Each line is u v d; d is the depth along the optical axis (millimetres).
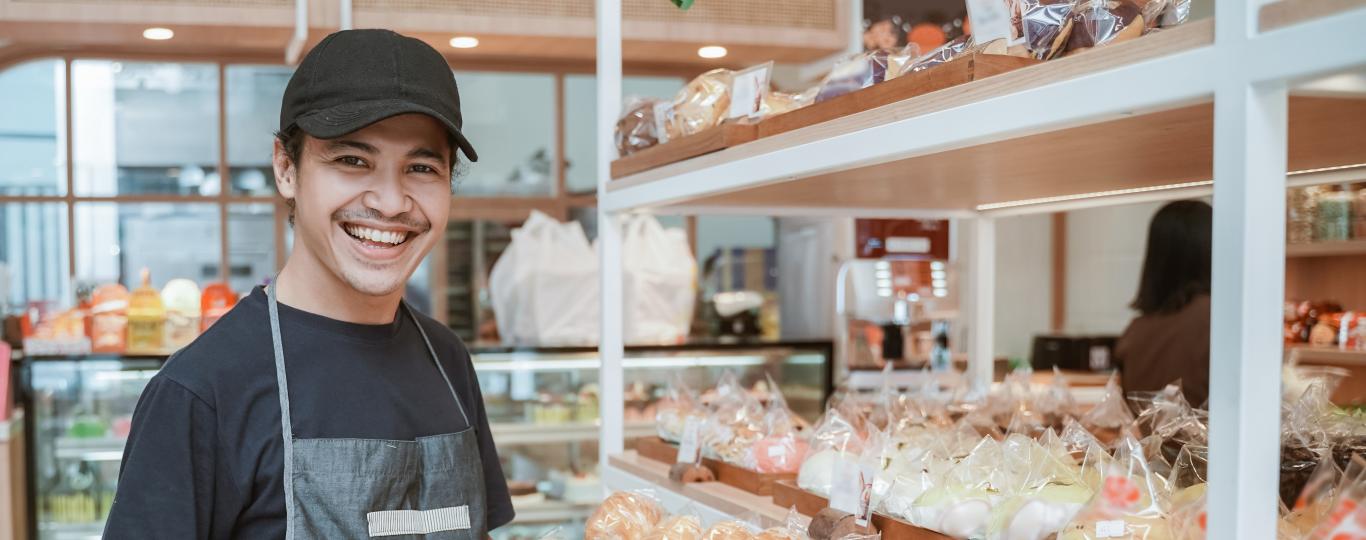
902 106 1034
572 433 3908
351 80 1258
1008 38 1079
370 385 1378
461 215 6328
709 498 1562
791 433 1627
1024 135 915
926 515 1201
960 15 3854
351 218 1279
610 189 1840
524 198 6441
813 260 5832
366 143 1260
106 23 3822
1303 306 4215
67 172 6051
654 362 3836
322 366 1346
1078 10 978
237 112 6250
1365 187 4105
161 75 6168
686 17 4035
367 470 1335
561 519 3961
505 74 6422
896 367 4906
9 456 3629
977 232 2131
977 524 1157
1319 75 647
